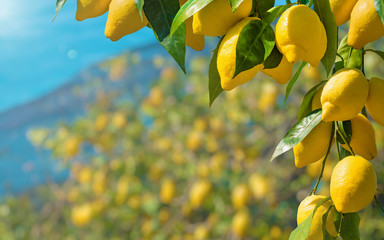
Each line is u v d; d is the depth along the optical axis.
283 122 5.32
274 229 5.45
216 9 1.03
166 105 6.27
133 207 5.92
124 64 7.10
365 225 4.81
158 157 6.04
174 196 5.82
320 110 1.13
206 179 5.64
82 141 6.21
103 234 6.28
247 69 1.01
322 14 1.06
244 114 5.73
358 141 1.14
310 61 1.03
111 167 6.02
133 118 6.32
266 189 5.09
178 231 5.81
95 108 6.55
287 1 1.15
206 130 5.89
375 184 1.05
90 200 6.32
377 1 1.03
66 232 6.41
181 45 1.03
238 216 5.26
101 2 1.07
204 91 6.20
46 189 6.75
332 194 1.06
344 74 1.06
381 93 1.07
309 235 1.12
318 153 1.14
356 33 1.09
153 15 1.03
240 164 5.72
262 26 1.03
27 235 6.50
